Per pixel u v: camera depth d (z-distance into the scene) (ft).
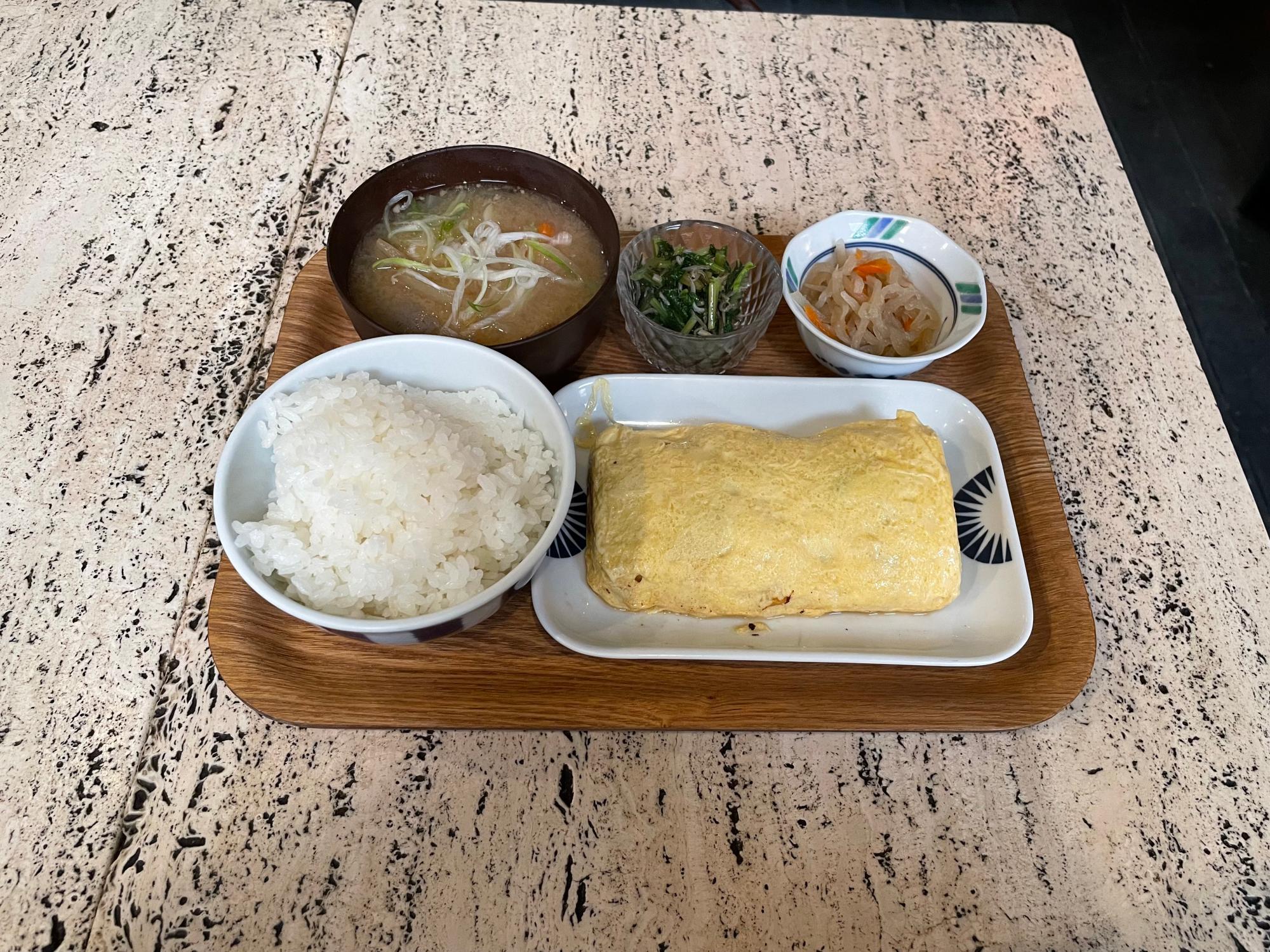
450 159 1.44
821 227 1.49
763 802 1.17
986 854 1.16
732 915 1.10
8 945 1.07
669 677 1.21
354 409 1.21
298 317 1.46
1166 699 1.28
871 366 1.41
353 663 1.20
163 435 1.42
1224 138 2.81
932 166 1.80
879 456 1.33
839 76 1.93
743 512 1.27
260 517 1.22
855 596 1.26
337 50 1.90
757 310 1.45
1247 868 1.17
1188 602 1.35
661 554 1.25
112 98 1.80
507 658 1.22
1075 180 1.81
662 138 1.79
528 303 1.40
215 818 1.14
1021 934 1.12
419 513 1.19
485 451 1.28
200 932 1.08
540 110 1.81
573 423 1.42
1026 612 1.25
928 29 2.03
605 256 1.43
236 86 1.82
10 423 1.42
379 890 1.10
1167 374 1.57
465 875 1.11
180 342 1.52
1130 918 1.14
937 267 1.49
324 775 1.17
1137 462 1.47
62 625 1.26
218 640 1.19
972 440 1.42
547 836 1.14
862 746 1.22
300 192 1.69
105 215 1.65
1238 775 1.23
